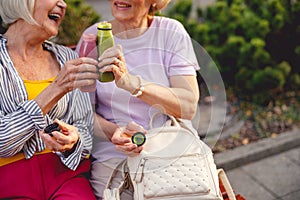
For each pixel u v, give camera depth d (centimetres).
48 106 171
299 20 371
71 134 174
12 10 176
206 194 164
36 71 187
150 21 200
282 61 382
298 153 329
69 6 286
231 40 360
